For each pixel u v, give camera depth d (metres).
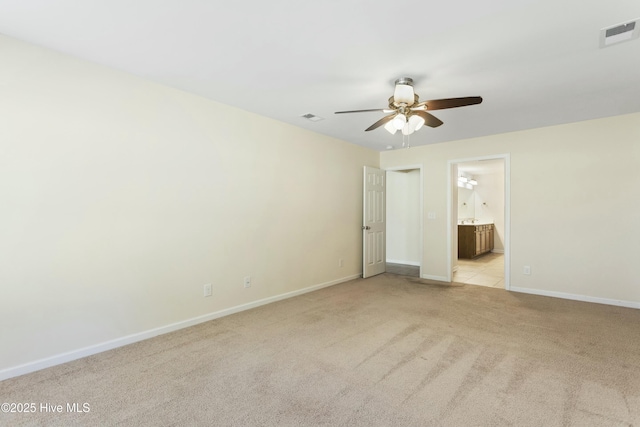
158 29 2.04
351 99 3.23
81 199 2.43
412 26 1.97
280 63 2.47
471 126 4.16
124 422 1.69
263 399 1.90
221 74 2.68
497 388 2.01
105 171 2.55
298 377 2.14
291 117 3.83
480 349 2.57
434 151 5.23
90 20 1.94
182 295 3.05
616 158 3.75
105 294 2.56
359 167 5.39
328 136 4.74
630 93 3.03
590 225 3.92
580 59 2.37
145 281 2.79
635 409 1.79
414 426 1.66
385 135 4.70
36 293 2.23
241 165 3.56
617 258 3.76
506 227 4.50
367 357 2.44
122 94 2.64
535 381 2.09
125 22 1.96
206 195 3.24
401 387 2.02
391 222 7.05
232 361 2.37
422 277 5.36
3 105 2.10
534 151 4.29
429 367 2.28
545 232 4.21
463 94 3.04
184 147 3.05
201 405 1.84
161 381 2.09
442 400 1.88
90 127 2.47
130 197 2.69
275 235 3.96
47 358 2.28
